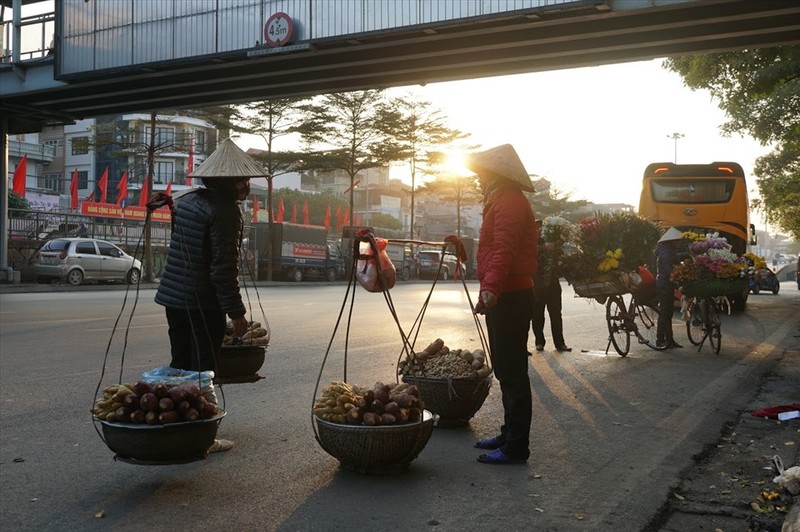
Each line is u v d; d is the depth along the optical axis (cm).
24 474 446
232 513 383
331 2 1744
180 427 390
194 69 2045
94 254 2703
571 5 1449
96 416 399
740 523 388
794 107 2189
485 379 582
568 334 1314
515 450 483
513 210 473
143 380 448
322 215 7238
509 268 470
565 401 701
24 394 678
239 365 541
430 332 1279
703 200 1939
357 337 1172
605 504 409
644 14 1515
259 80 2188
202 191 494
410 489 429
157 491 417
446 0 1591
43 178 5769
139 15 2064
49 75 2322
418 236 6184
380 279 509
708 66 1905
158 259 3453
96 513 381
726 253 1038
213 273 477
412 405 450
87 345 1016
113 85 2288
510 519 384
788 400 714
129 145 3194
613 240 1010
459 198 5172
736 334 1348
